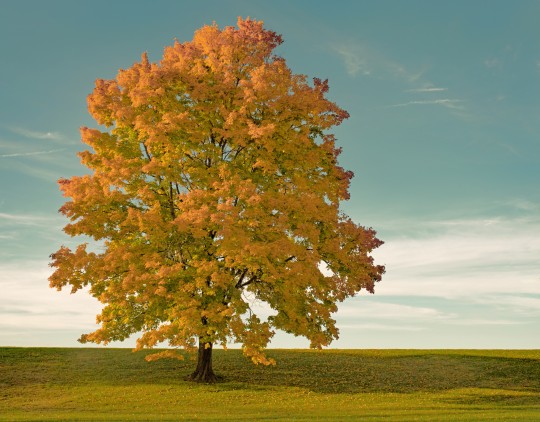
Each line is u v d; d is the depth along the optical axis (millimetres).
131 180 22453
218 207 18984
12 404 21203
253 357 20547
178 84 23031
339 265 22750
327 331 22516
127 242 23266
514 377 27938
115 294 20328
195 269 21359
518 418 16594
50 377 26312
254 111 22719
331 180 24141
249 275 23047
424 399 22938
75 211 21516
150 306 20719
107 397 22297
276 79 22469
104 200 21297
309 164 23203
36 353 31406
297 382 25688
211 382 25109
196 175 22625
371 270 23172
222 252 20344
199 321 19922
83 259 20344
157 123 21234
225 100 23156
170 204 23359
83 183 21781
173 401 21547
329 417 17391
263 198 20703
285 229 20969
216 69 22922
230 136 21469
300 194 22906
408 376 27750
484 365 30406
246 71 23672
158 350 32281
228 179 21594
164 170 21625
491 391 24891
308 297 22203
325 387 24922
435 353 33656
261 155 22297
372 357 32281
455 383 26562
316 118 23422
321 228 22859
